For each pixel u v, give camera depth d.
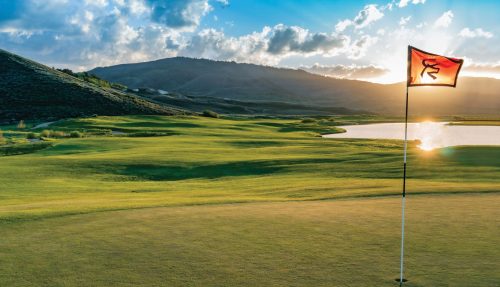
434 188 20.73
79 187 30.17
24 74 136.25
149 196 23.81
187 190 28.00
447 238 11.91
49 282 9.07
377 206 16.52
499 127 123.56
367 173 30.64
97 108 120.56
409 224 13.51
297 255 10.62
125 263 10.21
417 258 10.31
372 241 11.73
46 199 24.34
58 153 54.09
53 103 118.50
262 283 8.89
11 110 110.50
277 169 35.94
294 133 95.56
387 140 71.25
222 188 27.61
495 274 9.20
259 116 199.75
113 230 13.26
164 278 9.23
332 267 9.78
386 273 9.38
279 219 14.41
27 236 12.70
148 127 95.94
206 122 113.31
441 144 68.06
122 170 38.69
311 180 29.06
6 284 8.98
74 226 13.84
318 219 14.34
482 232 12.45
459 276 9.12
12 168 38.41
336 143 65.31
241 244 11.60
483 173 28.00
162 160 42.88
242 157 45.16
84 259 10.52
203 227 13.47
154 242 11.89
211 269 9.73
